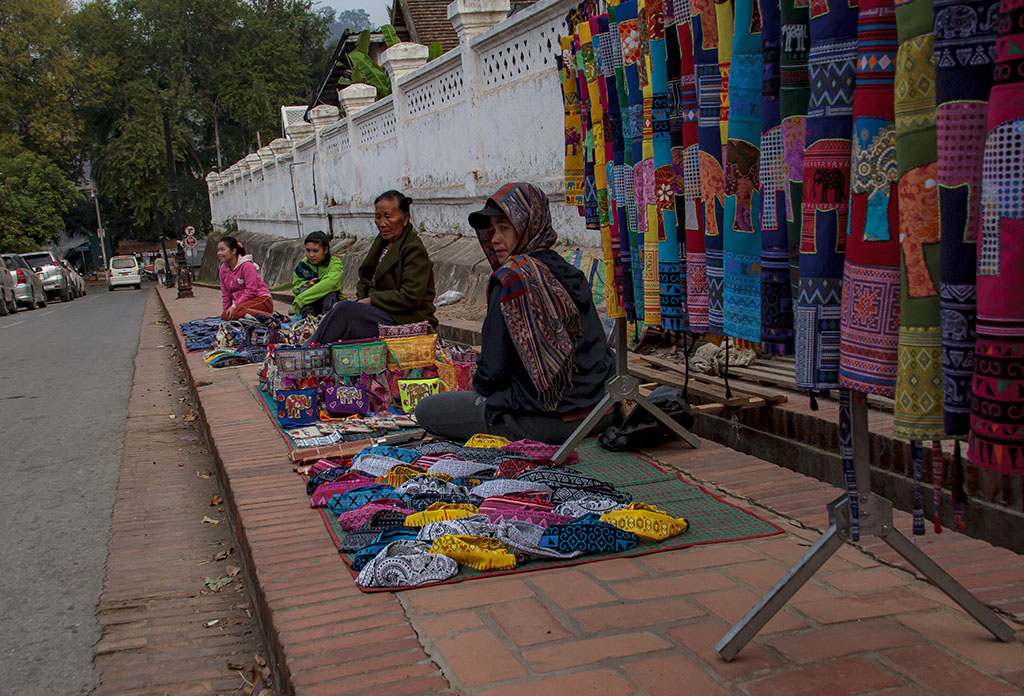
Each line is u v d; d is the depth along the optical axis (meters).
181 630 3.36
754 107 2.25
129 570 4.05
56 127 44.78
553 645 2.25
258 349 8.39
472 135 10.18
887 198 1.81
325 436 4.75
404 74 12.85
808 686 1.98
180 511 4.97
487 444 4.19
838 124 1.89
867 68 1.80
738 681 2.02
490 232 4.16
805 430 3.71
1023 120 1.50
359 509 3.32
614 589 2.58
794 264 2.07
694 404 4.45
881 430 3.35
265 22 53.94
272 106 52.44
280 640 2.39
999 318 1.57
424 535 2.98
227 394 6.61
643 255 3.24
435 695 2.03
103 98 48.94
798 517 3.10
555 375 3.90
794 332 2.13
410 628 2.41
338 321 5.56
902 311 1.79
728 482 3.57
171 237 56.97
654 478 3.69
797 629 2.26
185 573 3.98
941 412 1.79
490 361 4.04
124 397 9.09
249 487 4.05
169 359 12.09
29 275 27.17
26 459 6.45
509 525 2.96
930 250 1.74
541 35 8.23
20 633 3.43
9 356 13.48
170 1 52.44
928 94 1.71
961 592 2.11
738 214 2.32
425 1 22.33
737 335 2.39
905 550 2.10
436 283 10.83
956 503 1.79
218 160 53.84
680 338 5.47
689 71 2.61
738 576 2.62
